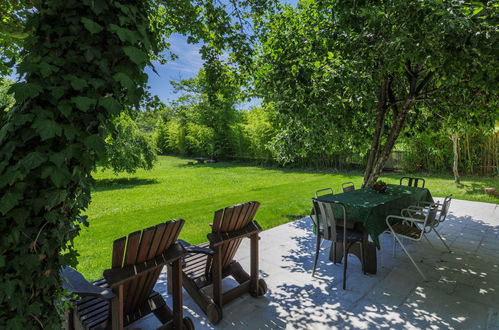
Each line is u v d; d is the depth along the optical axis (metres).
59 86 1.02
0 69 2.07
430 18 2.20
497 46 2.10
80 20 1.04
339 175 12.91
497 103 3.57
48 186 1.07
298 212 5.71
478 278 2.82
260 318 2.21
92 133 1.13
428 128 4.90
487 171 10.23
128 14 1.12
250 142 20.03
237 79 3.84
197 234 4.34
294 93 2.96
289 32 3.48
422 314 2.23
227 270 2.59
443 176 10.77
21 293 1.08
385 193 3.73
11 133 1.01
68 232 1.21
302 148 4.88
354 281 2.80
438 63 2.40
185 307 2.39
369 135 5.00
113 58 1.13
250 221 2.47
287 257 3.40
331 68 2.91
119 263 1.57
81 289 1.58
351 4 2.92
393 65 2.74
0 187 0.97
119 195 8.84
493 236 4.08
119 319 1.55
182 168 18.52
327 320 2.17
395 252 3.53
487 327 2.04
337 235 2.86
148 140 13.30
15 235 1.02
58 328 1.26
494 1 2.23
